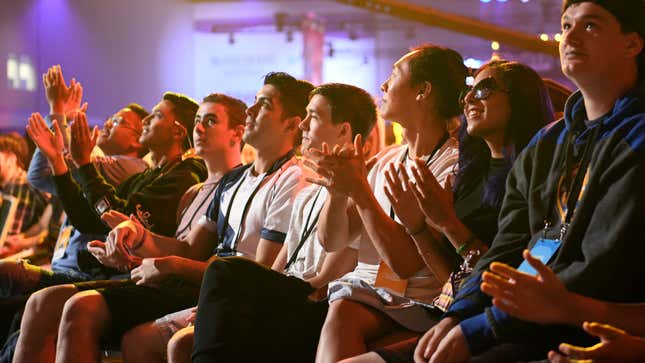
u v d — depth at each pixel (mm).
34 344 3154
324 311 2652
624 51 1965
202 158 3836
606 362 1711
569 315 1797
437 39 20406
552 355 1766
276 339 2545
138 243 3379
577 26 1978
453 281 2379
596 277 1859
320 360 2324
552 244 2000
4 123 13750
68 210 3906
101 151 4609
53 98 4340
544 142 2113
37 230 5035
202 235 3484
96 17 14992
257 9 21875
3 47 13781
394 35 21906
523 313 1807
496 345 2023
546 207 2051
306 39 21312
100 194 3828
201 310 2539
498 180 2457
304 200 3055
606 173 1887
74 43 14719
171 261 3129
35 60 14258
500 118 2447
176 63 16625
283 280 2643
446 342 1991
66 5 14562
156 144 4047
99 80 15094
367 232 2646
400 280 2562
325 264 2805
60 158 3928
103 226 3898
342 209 2682
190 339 2662
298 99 3330
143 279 3145
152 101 16031
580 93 2059
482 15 18891
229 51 23812
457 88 2707
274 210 3174
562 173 2033
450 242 2508
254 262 2629
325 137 3061
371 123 3129
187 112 4066
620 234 1839
